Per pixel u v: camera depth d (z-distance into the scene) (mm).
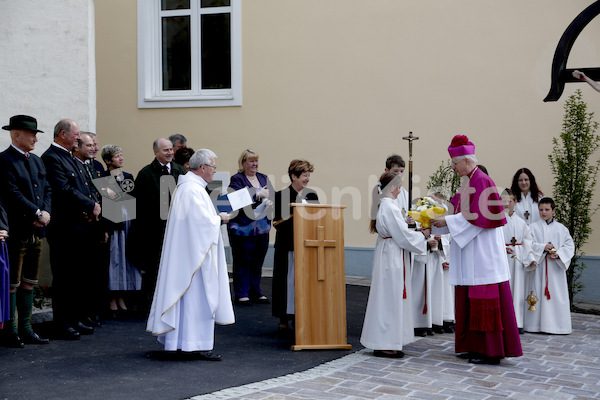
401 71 10594
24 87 8305
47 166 6473
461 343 6066
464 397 4836
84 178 6641
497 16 10133
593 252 9508
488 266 5941
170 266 5664
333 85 10906
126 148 11758
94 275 6816
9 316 5555
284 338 6754
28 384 4824
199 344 5676
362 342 6164
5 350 5852
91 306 6930
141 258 7598
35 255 6148
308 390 4871
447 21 10359
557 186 9203
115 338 6469
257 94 11242
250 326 7250
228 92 11531
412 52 10531
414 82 10531
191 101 11484
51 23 8328
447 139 10383
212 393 4707
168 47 11812
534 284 7672
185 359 5727
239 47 11297
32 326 6816
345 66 10852
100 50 11852
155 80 11789
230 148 11359
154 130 11656
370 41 10727
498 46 10133
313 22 10984
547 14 9906
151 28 11719
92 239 6676
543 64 9922
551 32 9891
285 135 11125
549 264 7641
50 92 8344
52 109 8344
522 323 7656
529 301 7598
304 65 11039
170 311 5613
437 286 7395
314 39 10984
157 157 7672
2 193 5824
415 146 10531
